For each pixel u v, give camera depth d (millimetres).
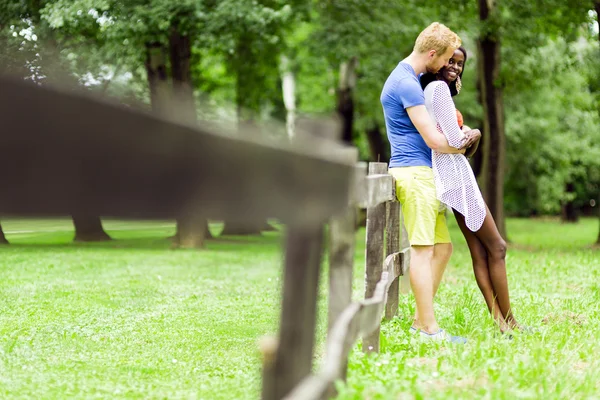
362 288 12188
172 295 11398
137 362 6418
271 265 17734
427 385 4914
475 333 6902
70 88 1732
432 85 6848
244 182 2238
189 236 23359
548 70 25594
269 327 8305
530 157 37938
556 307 9055
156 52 21281
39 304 10227
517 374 5141
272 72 30328
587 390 4852
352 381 4562
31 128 1673
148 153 1888
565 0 22188
